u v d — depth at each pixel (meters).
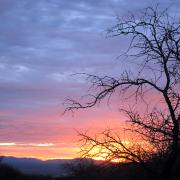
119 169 16.86
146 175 16.97
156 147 16.72
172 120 16.17
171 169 17.02
